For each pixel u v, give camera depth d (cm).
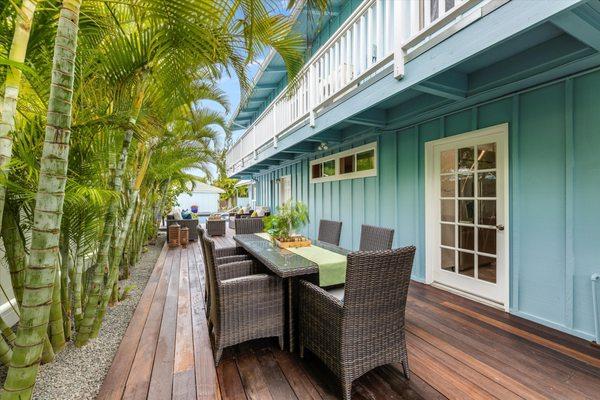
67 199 167
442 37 248
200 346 239
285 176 952
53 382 189
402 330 199
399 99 384
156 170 477
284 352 237
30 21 135
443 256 390
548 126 276
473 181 349
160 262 538
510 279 309
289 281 240
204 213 2002
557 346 240
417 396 183
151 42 179
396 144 461
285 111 591
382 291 185
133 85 211
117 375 199
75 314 242
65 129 130
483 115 333
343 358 178
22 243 181
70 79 131
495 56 271
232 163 1178
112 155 227
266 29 230
